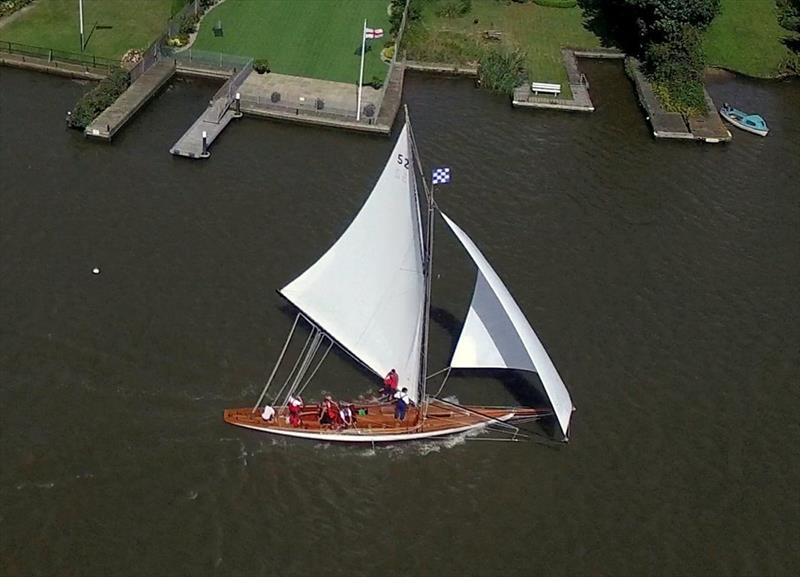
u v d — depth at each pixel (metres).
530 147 79.62
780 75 95.31
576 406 54.22
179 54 85.38
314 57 87.81
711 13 90.75
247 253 63.53
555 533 47.28
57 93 80.38
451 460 50.53
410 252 49.53
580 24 99.44
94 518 45.75
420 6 97.19
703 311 62.72
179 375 53.69
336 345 56.41
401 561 45.41
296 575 44.34
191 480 48.03
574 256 66.62
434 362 56.50
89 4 92.88
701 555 46.81
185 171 71.69
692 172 78.38
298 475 48.94
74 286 59.12
